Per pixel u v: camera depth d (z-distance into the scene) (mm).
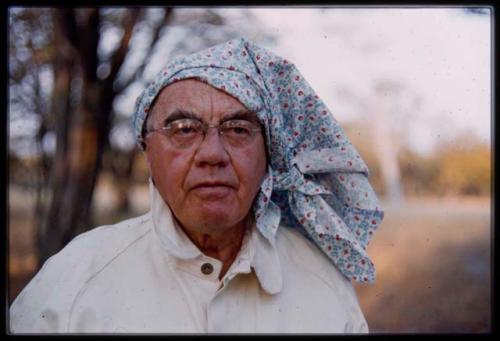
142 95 1388
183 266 1335
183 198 1287
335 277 1477
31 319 1284
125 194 8547
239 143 1306
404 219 6672
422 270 4723
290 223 1599
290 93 1497
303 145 1547
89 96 5176
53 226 5090
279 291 1346
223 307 1312
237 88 1298
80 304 1273
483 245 5496
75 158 5168
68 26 4918
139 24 5582
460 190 7512
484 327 3650
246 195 1306
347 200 1575
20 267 5262
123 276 1328
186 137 1283
